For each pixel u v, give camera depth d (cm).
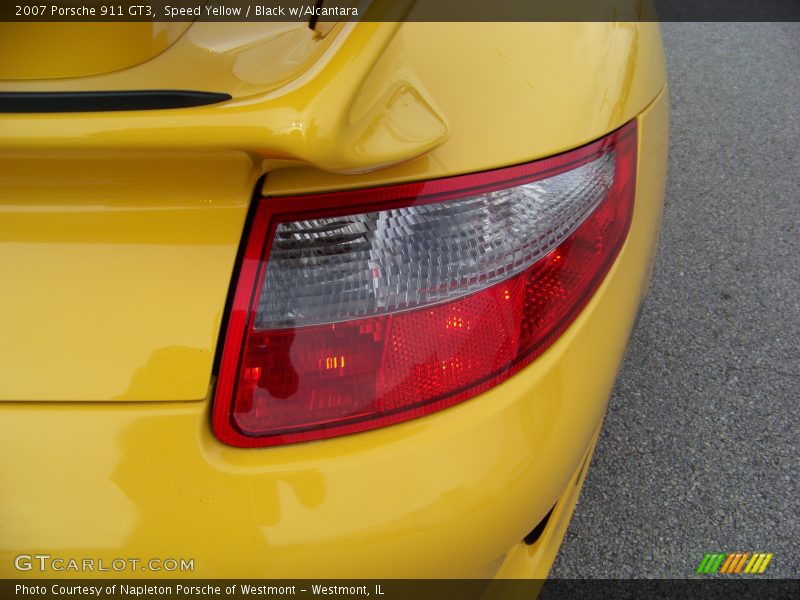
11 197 71
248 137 59
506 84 88
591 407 93
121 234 72
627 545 164
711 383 200
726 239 250
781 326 217
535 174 85
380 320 78
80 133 60
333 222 76
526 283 85
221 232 73
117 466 74
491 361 83
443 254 79
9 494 74
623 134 102
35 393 74
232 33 78
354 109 62
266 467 76
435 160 79
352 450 78
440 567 83
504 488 83
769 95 334
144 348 73
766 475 177
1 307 73
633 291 105
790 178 280
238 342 74
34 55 75
